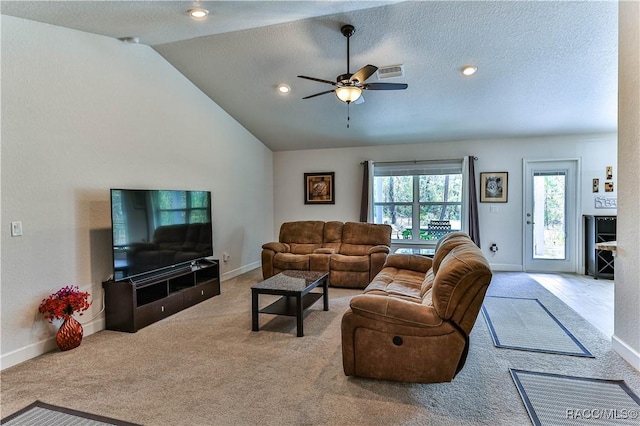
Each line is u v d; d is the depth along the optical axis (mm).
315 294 3963
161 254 3750
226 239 5555
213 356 2729
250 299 4348
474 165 6051
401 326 2217
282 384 2295
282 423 1896
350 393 2178
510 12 3107
